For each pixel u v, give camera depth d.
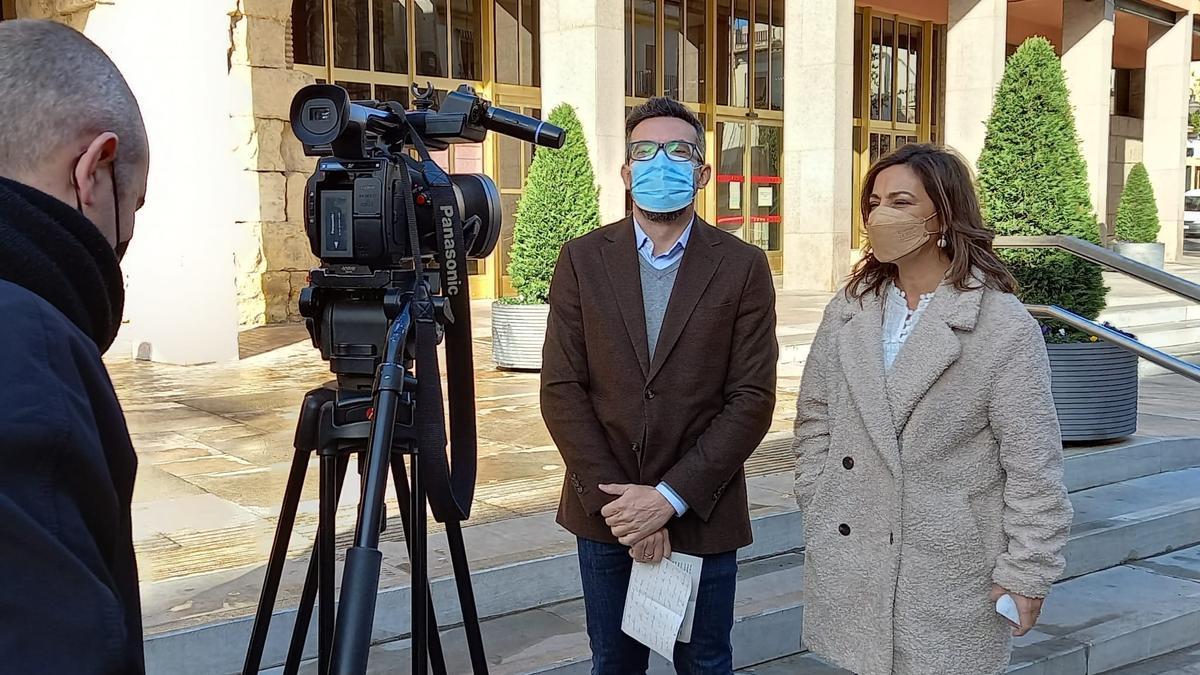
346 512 3.97
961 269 2.35
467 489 1.91
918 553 2.33
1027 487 2.25
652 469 2.42
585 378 2.51
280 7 9.77
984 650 2.32
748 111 15.07
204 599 3.05
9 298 1.01
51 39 1.16
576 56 8.65
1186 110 18.92
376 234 1.77
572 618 3.42
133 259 8.05
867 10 16.50
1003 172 5.57
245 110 9.61
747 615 3.50
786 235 12.73
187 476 4.53
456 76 11.64
